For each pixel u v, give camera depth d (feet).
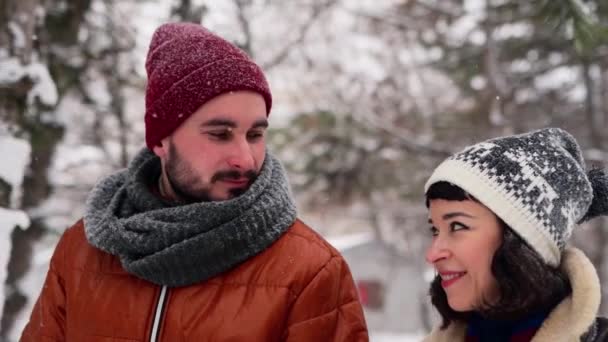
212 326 4.78
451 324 4.99
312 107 25.35
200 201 5.09
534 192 4.41
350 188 25.30
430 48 27.76
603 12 13.01
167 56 5.23
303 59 26.40
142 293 5.07
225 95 4.93
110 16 14.26
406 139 25.41
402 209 33.81
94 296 5.27
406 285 67.87
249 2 18.39
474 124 25.39
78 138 17.48
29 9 7.74
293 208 5.17
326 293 4.89
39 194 13.03
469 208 4.51
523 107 26.94
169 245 4.87
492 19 23.13
